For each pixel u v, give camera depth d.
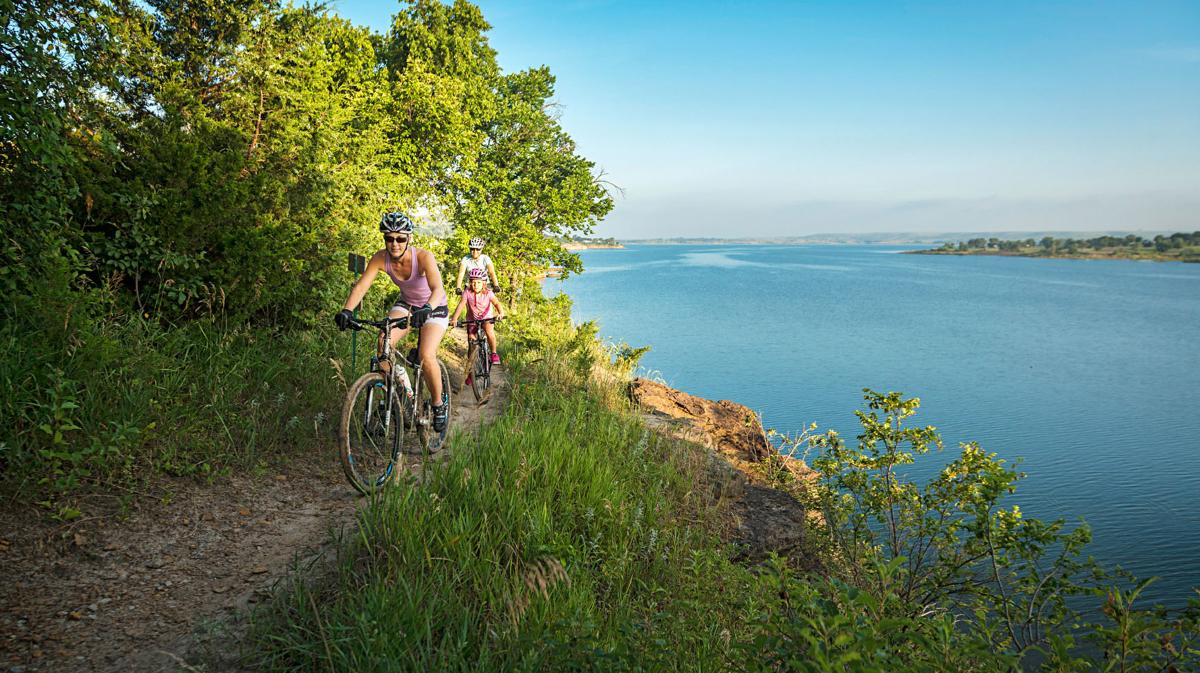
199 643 2.96
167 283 6.22
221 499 4.45
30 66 5.27
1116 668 3.11
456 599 3.34
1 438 4.11
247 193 6.86
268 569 3.68
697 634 3.62
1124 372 46.31
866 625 2.47
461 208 21.36
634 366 16.05
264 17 9.80
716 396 25.98
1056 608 4.65
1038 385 37.81
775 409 23.72
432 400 5.50
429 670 2.77
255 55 9.20
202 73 9.30
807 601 2.74
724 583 4.39
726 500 6.48
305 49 10.37
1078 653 4.26
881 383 32.75
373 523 4.00
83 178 5.88
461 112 19.53
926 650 2.64
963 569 5.61
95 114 6.41
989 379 38.31
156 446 4.78
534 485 5.02
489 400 8.95
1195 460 21.30
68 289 5.15
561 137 24.19
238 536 4.04
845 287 135.88
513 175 23.59
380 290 9.50
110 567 3.48
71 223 5.86
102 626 3.01
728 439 10.38
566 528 4.54
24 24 5.22
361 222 9.99
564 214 22.84
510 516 4.28
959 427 25.44
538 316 20.12
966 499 5.61
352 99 14.07
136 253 6.13
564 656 2.86
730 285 126.69
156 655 2.86
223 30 9.48
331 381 6.86
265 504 4.52
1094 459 20.92
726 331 52.44
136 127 6.85
